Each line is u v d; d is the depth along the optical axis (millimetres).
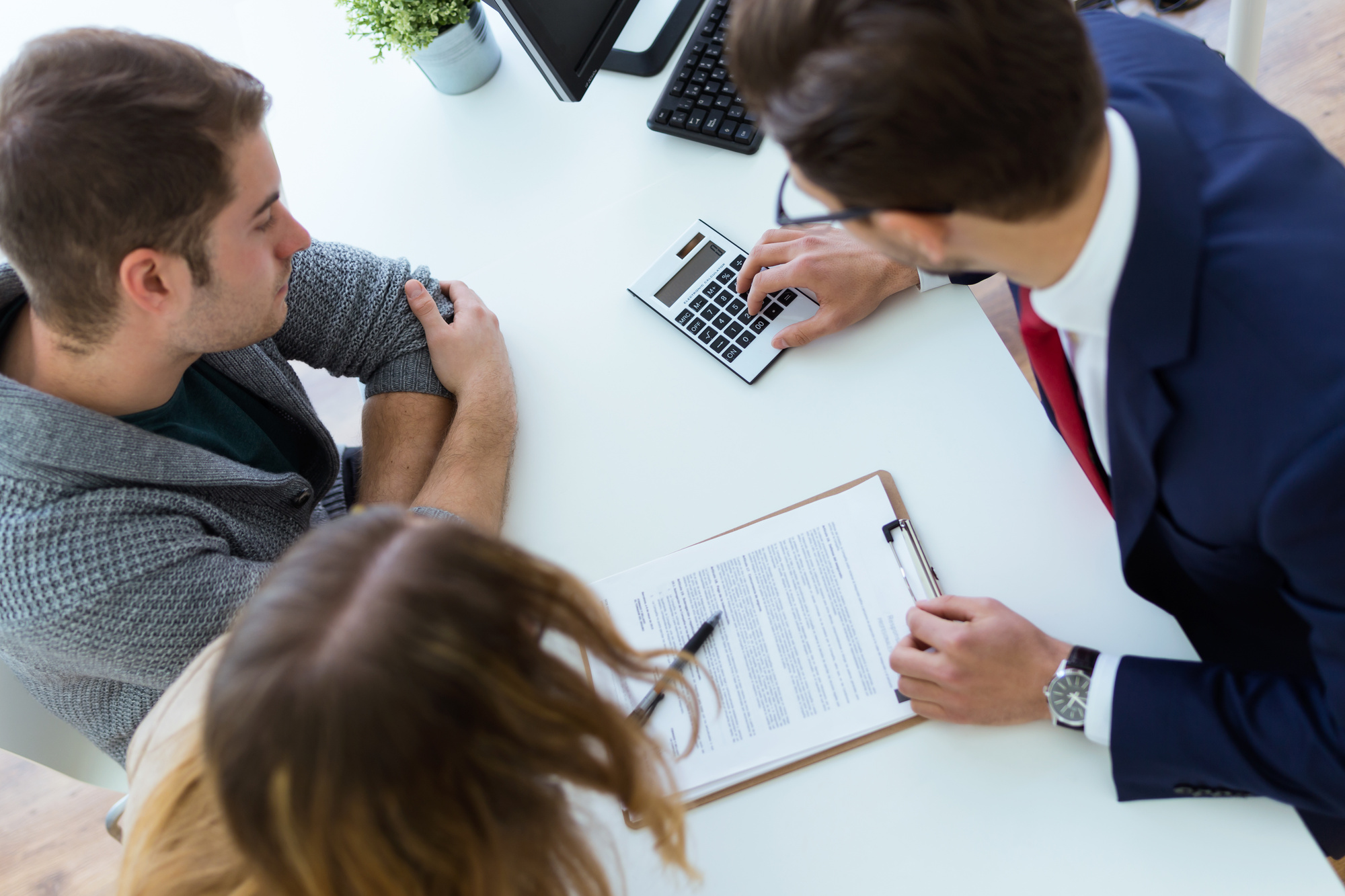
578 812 667
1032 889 706
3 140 729
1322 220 566
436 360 1070
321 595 444
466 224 1209
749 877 755
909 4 484
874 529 868
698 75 1174
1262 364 545
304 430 1152
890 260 958
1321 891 657
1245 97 652
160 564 853
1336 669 600
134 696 958
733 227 1081
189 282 828
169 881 522
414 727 420
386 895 456
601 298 1085
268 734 420
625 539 941
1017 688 738
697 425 981
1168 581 758
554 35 1126
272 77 1425
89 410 827
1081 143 518
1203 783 684
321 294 1082
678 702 828
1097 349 670
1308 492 525
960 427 904
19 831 1747
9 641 851
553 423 1026
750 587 868
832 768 777
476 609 445
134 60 767
